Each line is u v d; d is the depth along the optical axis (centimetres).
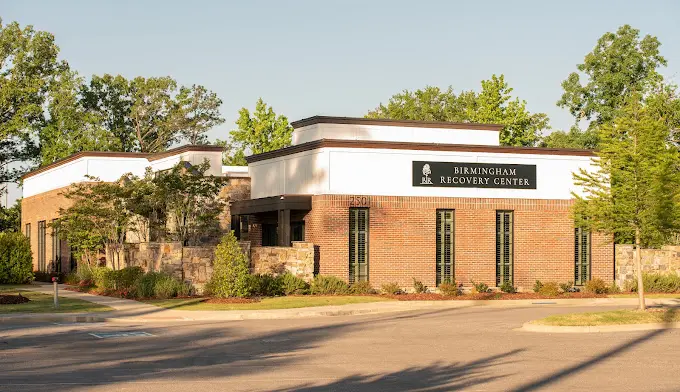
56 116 7094
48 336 2297
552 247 3959
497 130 4331
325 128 4119
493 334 2364
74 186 4209
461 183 3859
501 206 3906
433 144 3812
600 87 6425
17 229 7412
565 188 3994
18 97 6881
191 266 3609
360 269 3731
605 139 2927
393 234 3762
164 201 3941
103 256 4375
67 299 3444
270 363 1762
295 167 3959
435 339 2234
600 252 4031
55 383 1475
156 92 8381
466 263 3847
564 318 2539
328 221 3697
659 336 2309
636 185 2811
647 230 2812
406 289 3759
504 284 3831
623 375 1600
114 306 3130
